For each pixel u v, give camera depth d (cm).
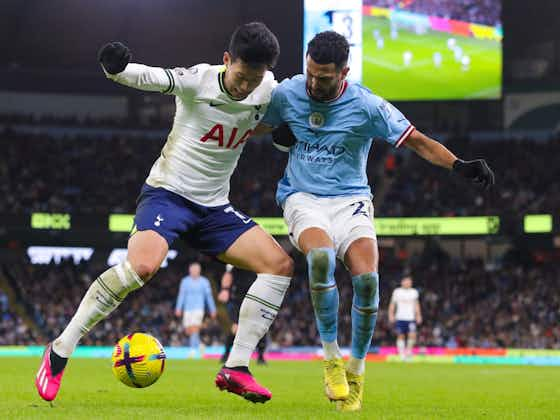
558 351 3281
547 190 4325
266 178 4578
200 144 734
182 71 714
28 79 4781
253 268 754
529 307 4006
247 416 647
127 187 4444
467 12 3925
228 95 718
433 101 3966
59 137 4712
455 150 4588
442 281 4250
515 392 1188
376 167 4653
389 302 4150
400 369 2191
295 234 747
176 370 1795
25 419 603
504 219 3978
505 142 4584
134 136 4759
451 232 4041
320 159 755
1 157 4456
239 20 4544
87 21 4434
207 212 755
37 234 3975
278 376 1603
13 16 4316
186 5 4419
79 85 4850
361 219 745
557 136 4575
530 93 4712
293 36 4566
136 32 4581
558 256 4444
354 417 659
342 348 3738
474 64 3925
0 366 1862
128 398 900
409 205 4331
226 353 1764
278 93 756
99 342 3778
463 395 1097
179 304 2567
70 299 4119
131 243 715
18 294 4122
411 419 657
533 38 4831
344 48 693
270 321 748
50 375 709
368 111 739
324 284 707
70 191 4403
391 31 3931
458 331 3931
